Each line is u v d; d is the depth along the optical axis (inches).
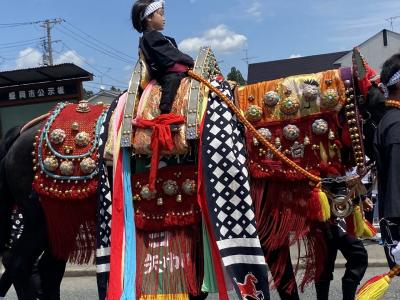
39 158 134.6
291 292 135.0
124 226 123.2
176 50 130.5
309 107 122.7
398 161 108.4
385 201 109.5
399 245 108.7
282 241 123.4
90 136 132.0
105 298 122.1
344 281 147.1
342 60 802.2
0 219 147.6
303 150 122.9
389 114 114.1
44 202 134.3
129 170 125.4
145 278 121.8
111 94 613.9
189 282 119.6
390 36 1075.9
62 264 153.2
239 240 116.3
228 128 120.3
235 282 114.3
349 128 121.1
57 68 410.3
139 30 141.0
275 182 123.9
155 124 122.2
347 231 134.0
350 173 125.2
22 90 429.7
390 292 213.6
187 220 121.4
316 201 119.6
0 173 145.0
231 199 117.4
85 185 129.9
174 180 123.2
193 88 124.6
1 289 164.4
